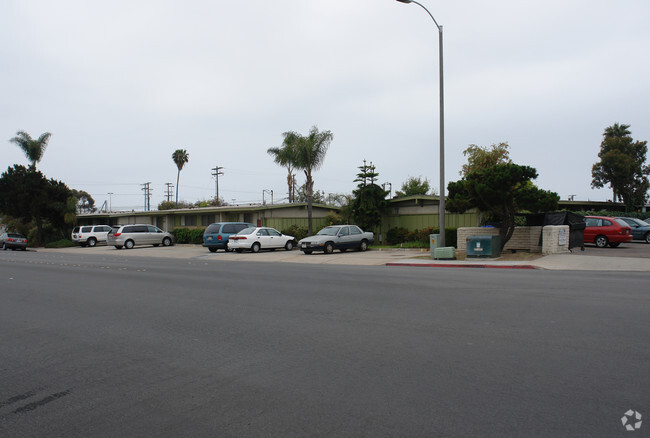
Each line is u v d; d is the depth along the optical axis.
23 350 6.47
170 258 24.88
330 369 5.25
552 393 4.37
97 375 5.33
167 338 6.87
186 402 4.45
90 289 12.09
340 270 16.16
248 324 7.60
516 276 13.05
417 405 4.20
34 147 47.91
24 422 4.14
